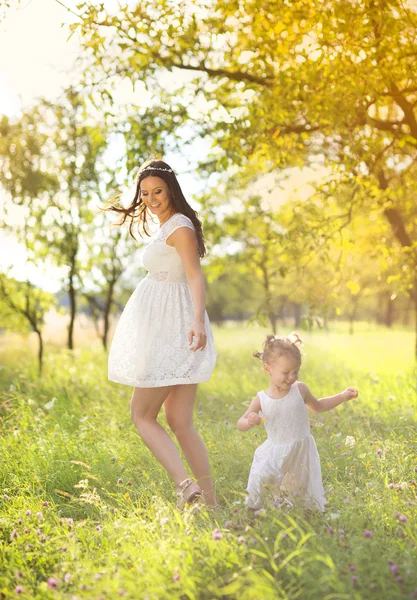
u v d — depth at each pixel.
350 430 6.20
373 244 10.82
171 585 3.11
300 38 7.69
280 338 4.50
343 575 3.17
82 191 13.87
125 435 6.29
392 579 3.11
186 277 4.74
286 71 7.48
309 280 9.63
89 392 9.29
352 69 7.31
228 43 8.64
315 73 7.14
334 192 8.78
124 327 4.76
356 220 10.62
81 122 12.28
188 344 4.63
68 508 4.69
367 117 7.86
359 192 9.19
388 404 7.48
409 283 10.84
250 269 17.25
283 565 3.25
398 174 10.46
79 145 12.95
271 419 4.43
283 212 11.54
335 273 9.57
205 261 16.64
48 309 15.30
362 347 21.23
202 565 3.33
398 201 10.78
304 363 13.22
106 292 17.73
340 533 3.60
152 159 4.98
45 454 5.66
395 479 4.71
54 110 12.17
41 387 9.52
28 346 21.81
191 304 4.73
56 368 13.20
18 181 12.92
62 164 13.28
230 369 12.73
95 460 5.43
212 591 3.12
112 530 3.94
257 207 13.98
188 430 4.65
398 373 10.36
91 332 27.72
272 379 4.46
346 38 7.18
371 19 7.15
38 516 4.24
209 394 9.13
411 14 7.29
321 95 7.51
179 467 4.50
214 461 5.26
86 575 3.40
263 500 4.13
